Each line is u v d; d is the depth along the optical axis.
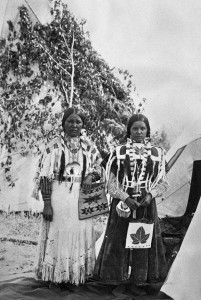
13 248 4.20
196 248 3.44
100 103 4.28
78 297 3.50
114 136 4.25
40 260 3.64
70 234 3.62
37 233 4.19
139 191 3.57
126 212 3.53
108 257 3.59
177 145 4.12
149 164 3.59
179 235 4.05
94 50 4.27
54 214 3.64
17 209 4.25
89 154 3.73
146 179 3.60
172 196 4.25
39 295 3.54
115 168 3.61
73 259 3.61
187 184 4.23
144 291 3.63
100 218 4.13
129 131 3.70
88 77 4.28
